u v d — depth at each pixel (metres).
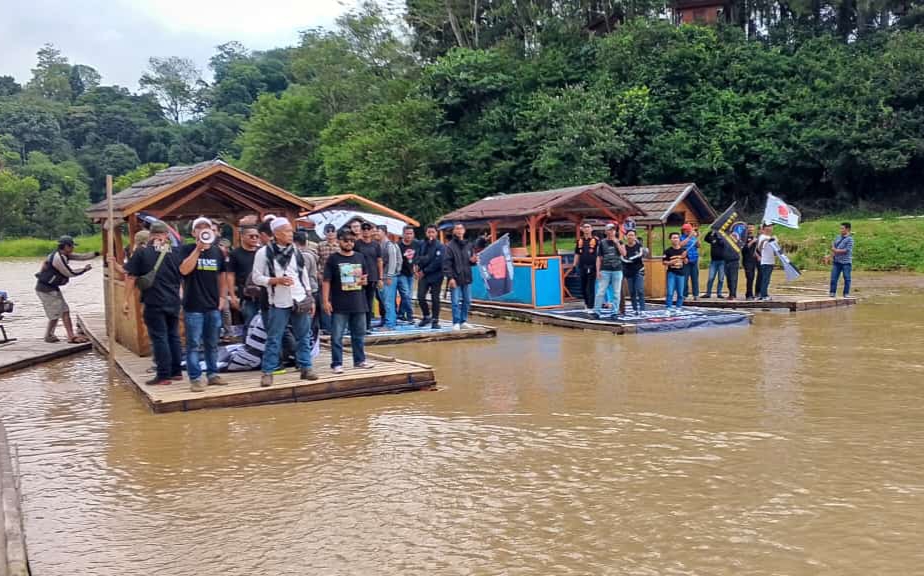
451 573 4.77
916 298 21.91
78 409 9.66
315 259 11.32
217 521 5.74
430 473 6.76
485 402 9.57
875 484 6.31
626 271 16.81
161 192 12.04
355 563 4.95
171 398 9.13
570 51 50.81
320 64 56.47
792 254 34.34
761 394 9.73
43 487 6.64
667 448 7.41
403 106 46.16
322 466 7.02
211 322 9.61
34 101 121.25
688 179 44.66
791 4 51.28
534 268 18.61
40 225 85.50
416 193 44.78
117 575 4.86
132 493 6.42
